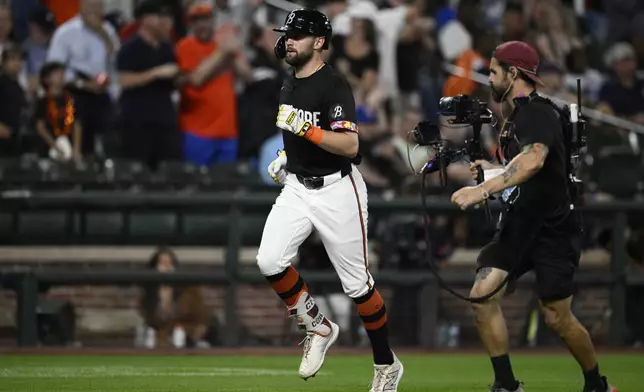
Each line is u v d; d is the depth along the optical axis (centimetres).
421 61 5272
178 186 4488
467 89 4950
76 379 3030
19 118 4603
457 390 2797
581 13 6181
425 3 5694
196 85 4631
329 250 2319
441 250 4334
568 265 2308
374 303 2345
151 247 4331
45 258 4266
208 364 3553
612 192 4638
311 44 2272
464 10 5525
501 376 2316
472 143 2347
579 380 3116
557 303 2325
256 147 4784
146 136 4569
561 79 5222
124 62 4559
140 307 4200
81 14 4772
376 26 5250
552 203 2278
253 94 4791
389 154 4797
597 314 4356
